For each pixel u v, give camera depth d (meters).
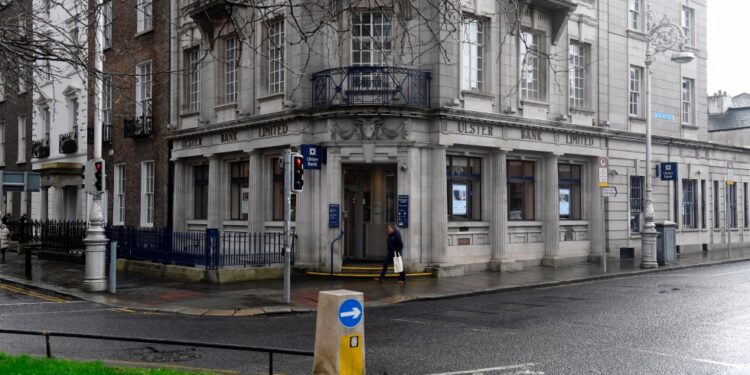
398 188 19.89
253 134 22.30
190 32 25.47
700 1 31.78
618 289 17.44
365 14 20.39
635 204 27.69
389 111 19.47
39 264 24.61
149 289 17.38
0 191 20.64
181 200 26.28
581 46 25.66
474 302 15.42
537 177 23.91
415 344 10.17
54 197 32.06
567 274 20.97
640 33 27.92
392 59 18.33
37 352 9.45
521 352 9.52
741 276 20.16
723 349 9.61
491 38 21.84
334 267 19.77
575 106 25.25
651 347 9.78
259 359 9.20
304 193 20.34
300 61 20.41
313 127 20.33
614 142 26.42
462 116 20.44
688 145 30.16
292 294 16.42
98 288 16.98
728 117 38.47
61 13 22.08
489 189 22.11
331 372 6.95
